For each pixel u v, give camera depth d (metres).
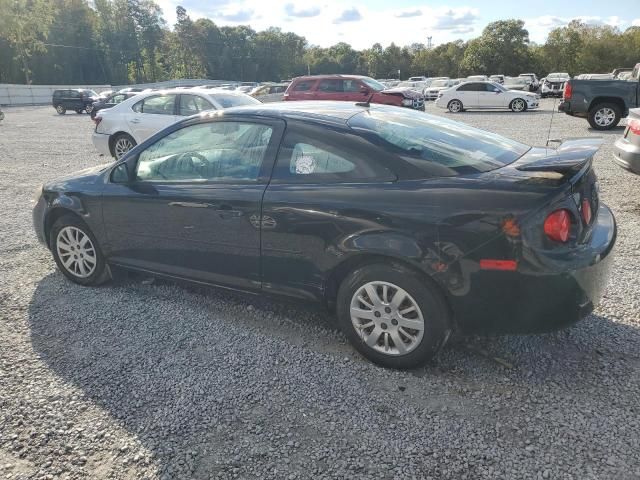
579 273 2.64
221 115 3.64
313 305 3.31
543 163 2.88
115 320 3.79
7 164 11.29
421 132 3.39
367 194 2.96
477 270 2.70
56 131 19.64
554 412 2.66
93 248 4.26
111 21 94.81
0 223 6.50
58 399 2.88
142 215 3.85
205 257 3.63
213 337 3.53
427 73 102.25
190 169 3.72
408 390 2.89
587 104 13.95
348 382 2.98
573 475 2.25
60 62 85.50
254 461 2.40
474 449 2.43
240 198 3.36
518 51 76.31
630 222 5.72
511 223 2.62
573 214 2.69
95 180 4.18
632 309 3.69
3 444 2.54
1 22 69.94
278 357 3.26
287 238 3.22
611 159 9.30
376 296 3.02
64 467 2.39
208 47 104.00
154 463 2.40
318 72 117.56
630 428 2.52
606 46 72.56
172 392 2.92
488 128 16.08
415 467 2.33
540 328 2.75
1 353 3.37
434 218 2.76
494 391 2.86
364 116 3.48
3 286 4.45
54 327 3.71
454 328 2.98
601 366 3.04
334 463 2.37
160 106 10.32
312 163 3.22
